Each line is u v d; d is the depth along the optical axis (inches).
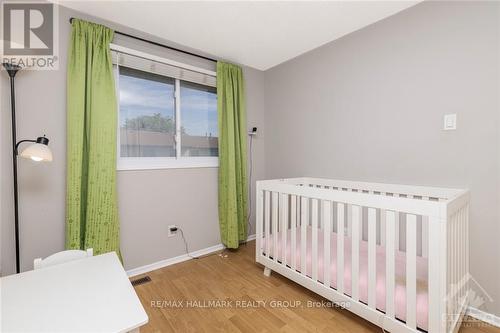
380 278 58.1
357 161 88.4
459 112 64.9
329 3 71.1
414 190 72.6
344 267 64.2
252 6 72.3
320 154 101.0
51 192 71.6
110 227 77.2
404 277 58.0
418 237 72.6
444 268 45.0
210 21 80.3
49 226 71.4
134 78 88.6
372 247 55.4
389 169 79.7
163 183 94.2
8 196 65.7
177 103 98.3
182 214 99.7
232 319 63.4
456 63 65.1
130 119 87.8
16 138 65.5
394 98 77.8
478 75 61.7
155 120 93.8
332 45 94.7
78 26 72.3
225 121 108.9
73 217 71.1
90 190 73.5
